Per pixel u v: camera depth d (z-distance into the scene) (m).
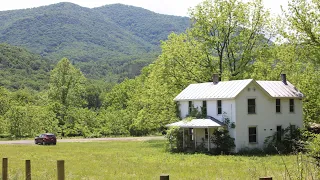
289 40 45.19
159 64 55.72
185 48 54.94
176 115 51.97
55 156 39.00
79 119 88.56
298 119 48.41
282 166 29.02
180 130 46.53
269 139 45.66
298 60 51.56
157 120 54.12
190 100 49.44
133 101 87.62
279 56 54.06
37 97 121.00
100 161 33.88
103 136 87.81
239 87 44.91
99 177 23.59
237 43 55.75
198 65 55.44
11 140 73.81
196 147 45.78
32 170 26.36
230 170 27.12
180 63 55.00
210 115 46.91
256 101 45.53
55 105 88.56
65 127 86.81
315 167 14.06
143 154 41.66
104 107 120.50
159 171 26.83
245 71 54.91
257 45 56.09
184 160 35.41
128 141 65.38
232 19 55.56
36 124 82.38
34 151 45.69
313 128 49.62
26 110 82.25
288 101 47.84
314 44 43.75
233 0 55.22
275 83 49.22
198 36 56.12
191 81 55.16
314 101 49.06
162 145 54.78
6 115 82.75
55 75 94.25
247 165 30.56
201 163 32.53
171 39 56.25
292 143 43.59
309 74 49.41
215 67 55.78
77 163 32.09
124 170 27.33
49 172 24.48
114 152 44.12
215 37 54.97
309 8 42.72
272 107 46.56
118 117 92.38
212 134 44.97
